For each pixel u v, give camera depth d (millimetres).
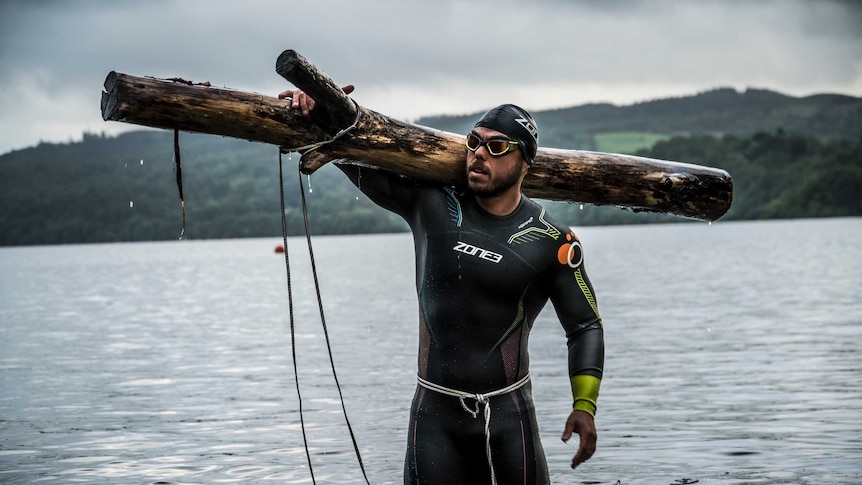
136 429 9914
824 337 17141
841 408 10039
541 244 4672
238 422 10133
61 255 121438
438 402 4625
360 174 4922
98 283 49562
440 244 4711
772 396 10938
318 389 12289
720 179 5570
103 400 11953
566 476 7590
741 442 8594
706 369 13391
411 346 17234
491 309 4617
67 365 15891
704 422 9547
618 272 44125
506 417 4605
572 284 4703
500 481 4609
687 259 55875
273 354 16688
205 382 13359
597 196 5426
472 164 4629
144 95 4309
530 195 5367
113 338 20656
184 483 7633
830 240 79062
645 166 5465
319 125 4637
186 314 27328
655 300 27547
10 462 8461
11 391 12891
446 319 4637
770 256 56375
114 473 7996
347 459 8305
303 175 4758
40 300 36250
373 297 32031
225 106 4461
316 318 24297
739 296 28328
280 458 8398
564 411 10219
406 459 4676
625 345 16656
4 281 54062
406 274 49281
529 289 4652
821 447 8312
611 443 8719
